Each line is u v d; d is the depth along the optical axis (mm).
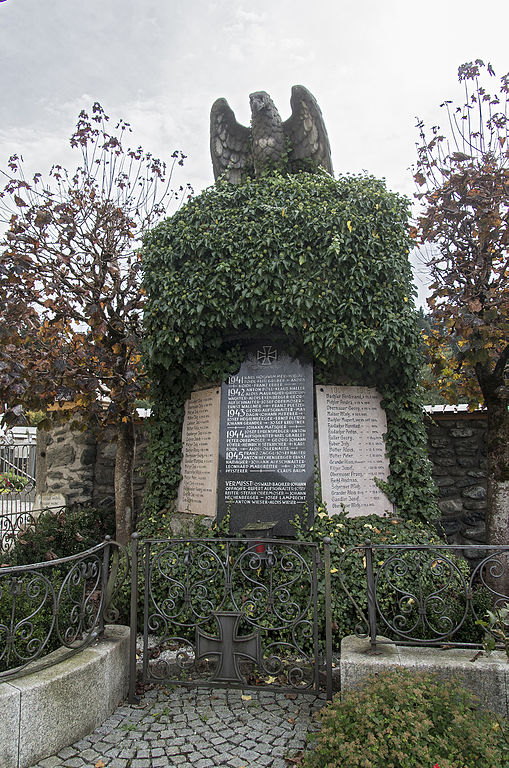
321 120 6160
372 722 2646
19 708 2957
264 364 5516
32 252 6461
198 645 3725
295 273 5148
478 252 5266
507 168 5133
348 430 5328
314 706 3676
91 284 6762
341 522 5004
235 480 5246
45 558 5609
